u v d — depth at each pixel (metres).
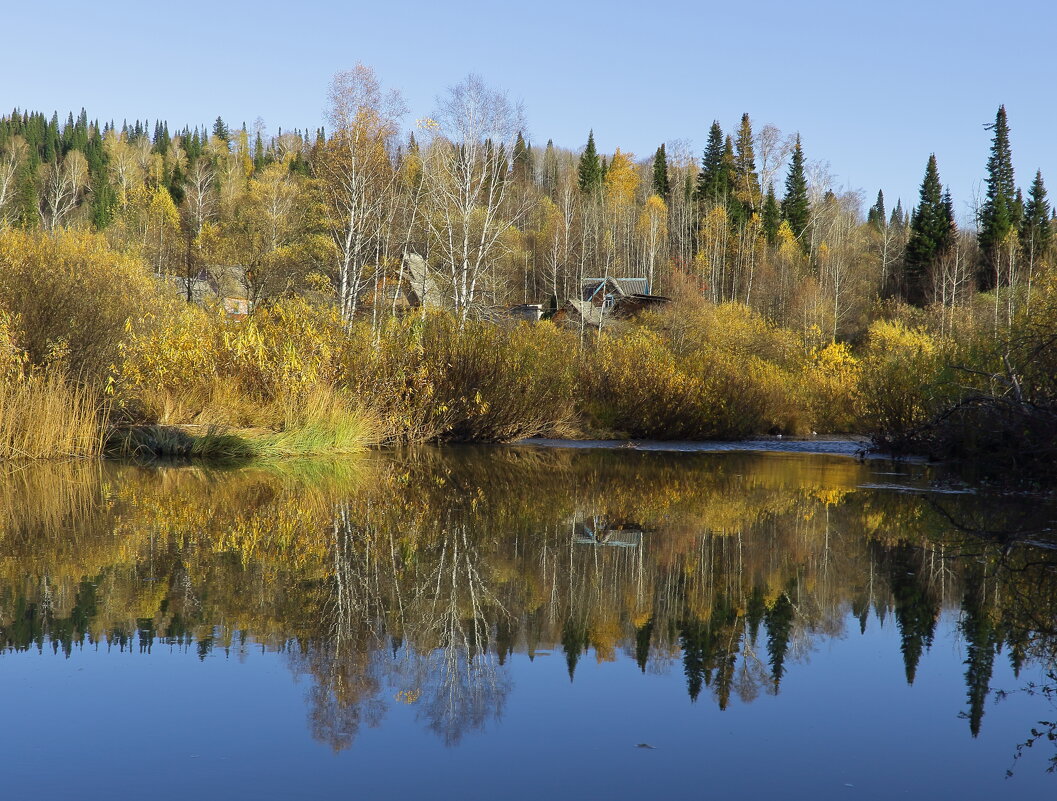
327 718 2.92
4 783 2.40
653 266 56.19
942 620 4.20
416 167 31.70
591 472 10.56
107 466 10.23
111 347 12.45
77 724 2.83
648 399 16.38
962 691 3.26
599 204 62.66
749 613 4.28
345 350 14.03
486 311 26.19
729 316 35.66
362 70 26.89
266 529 6.37
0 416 10.33
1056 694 3.24
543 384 16.03
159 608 4.21
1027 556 5.66
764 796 2.39
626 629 4.01
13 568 5.01
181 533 6.16
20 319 11.26
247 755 2.62
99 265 16.50
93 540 5.88
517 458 12.24
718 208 59.81
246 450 11.43
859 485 9.38
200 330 13.16
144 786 2.39
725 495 8.52
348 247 25.06
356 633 3.88
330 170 27.84
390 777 2.48
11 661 3.43
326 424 12.30
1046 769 2.60
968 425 10.95
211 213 62.06
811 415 19.50
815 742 2.79
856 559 5.54
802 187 66.06
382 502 7.79
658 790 2.42
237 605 4.30
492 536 6.20
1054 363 9.56
